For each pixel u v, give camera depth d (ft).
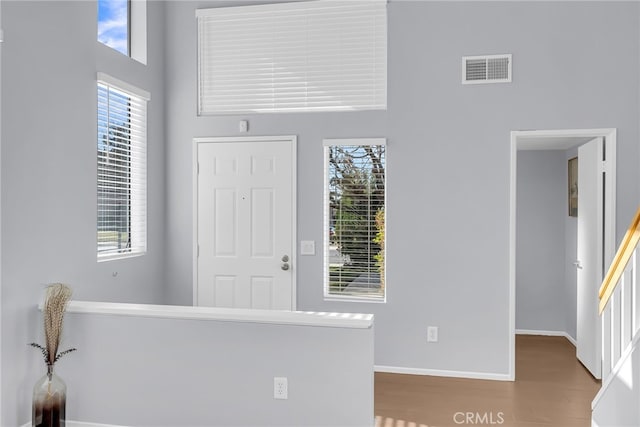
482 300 13.00
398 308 13.47
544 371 13.61
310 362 8.84
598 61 12.38
